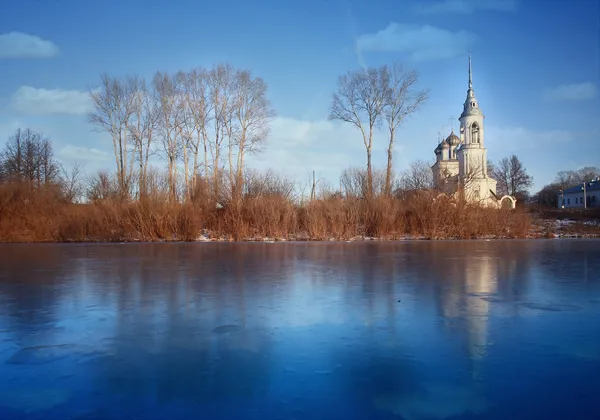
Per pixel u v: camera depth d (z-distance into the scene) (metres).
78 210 31.55
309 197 33.94
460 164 64.94
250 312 8.77
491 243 28.19
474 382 5.30
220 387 5.23
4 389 5.25
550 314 8.49
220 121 42.16
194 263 17.02
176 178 35.00
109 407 4.76
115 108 42.06
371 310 8.88
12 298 10.27
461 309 8.93
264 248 24.45
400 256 19.47
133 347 6.70
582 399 4.85
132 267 15.83
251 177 33.44
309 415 4.54
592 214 51.28
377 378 5.45
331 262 17.11
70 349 6.64
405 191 35.44
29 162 51.00
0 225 30.66
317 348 6.57
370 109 42.59
